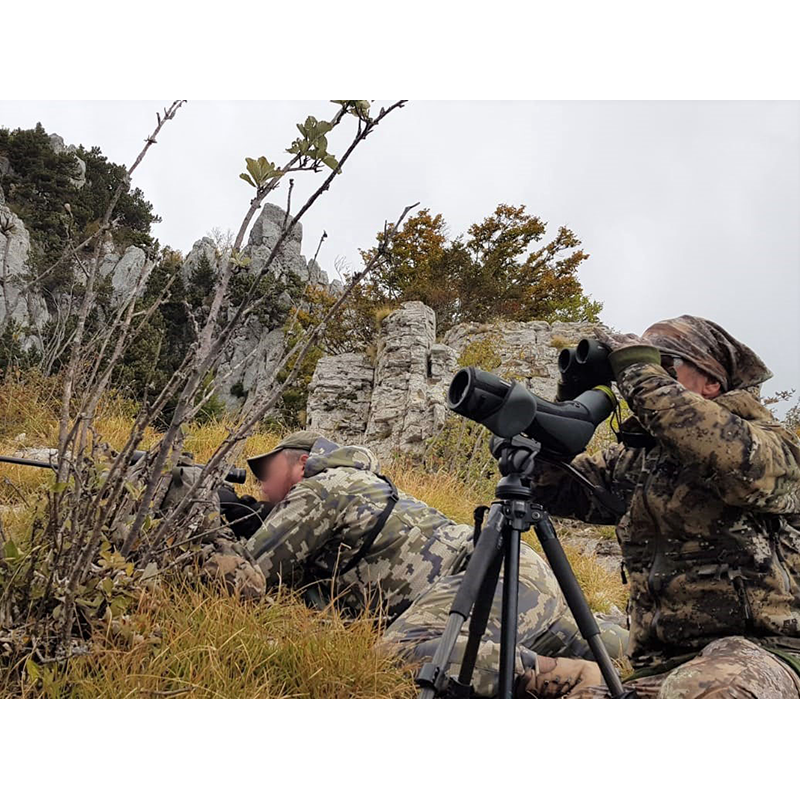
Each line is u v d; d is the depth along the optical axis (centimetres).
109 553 267
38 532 296
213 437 788
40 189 2834
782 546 247
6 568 257
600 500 263
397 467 912
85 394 282
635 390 246
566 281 2500
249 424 292
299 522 335
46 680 237
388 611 336
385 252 293
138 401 801
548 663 288
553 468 300
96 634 261
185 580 312
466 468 927
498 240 2522
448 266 2403
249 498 389
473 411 226
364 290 2056
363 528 337
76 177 2934
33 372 877
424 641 291
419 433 1168
